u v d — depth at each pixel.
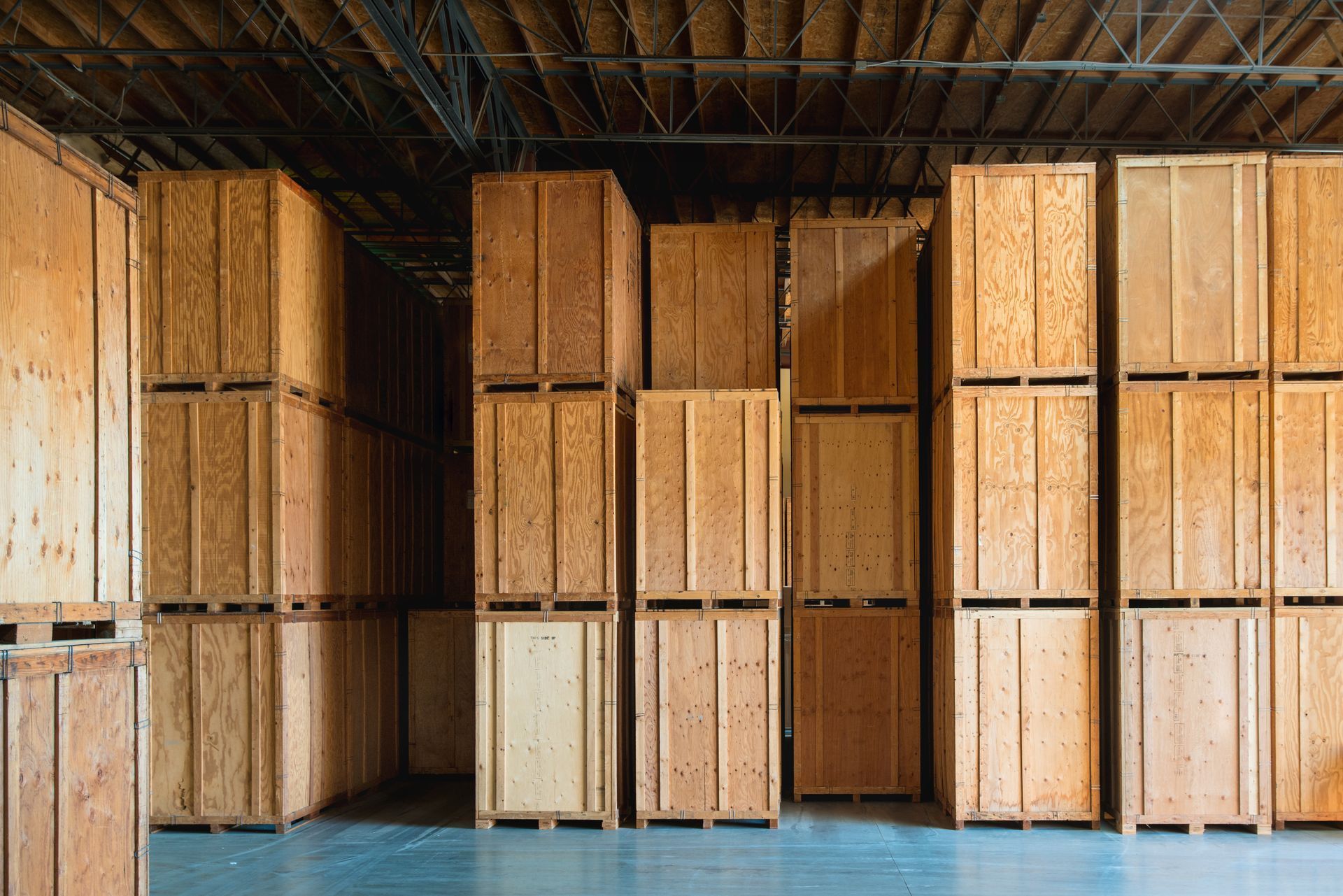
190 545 10.21
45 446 5.47
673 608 10.71
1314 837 9.73
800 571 11.62
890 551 11.60
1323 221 10.27
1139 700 9.97
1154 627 10.01
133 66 12.81
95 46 11.58
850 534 11.64
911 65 11.33
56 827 5.36
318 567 11.06
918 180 17.48
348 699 11.74
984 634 10.13
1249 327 10.16
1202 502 10.11
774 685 10.32
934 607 11.45
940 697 11.01
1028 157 16.48
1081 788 9.98
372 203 17.41
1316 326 10.18
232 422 10.25
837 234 11.94
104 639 5.96
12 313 5.22
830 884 8.21
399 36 9.79
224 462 10.23
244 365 10.27
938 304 11.39
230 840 9.78
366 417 12.94
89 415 5.88
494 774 10.27
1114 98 14.17
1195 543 10.08
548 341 10.59
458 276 21.66
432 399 16.02
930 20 11.16
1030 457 10.23
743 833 10.02
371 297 13.34
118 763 5.98
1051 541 10.15
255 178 10.40
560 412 10.45
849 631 11.57
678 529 10.55
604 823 10.18
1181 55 12.93
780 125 15.13
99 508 5.92
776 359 12.02
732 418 10.61
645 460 10.63
